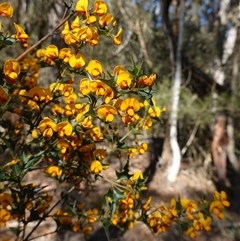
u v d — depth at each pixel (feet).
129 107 2.72
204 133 17.35
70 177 3.96
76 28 2.78
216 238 12.16
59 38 9.87
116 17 17.54
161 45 17.28
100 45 17.35
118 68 2.61
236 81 16.21
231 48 17.24
